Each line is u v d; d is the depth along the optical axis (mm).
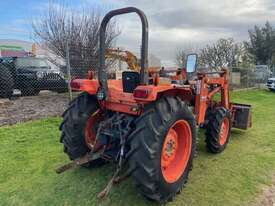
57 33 11539
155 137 2742
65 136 3531
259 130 5988
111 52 4867
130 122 3117
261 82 19438
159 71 3912
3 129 5430
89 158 3227
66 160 4035
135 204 2938
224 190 3271
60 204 2936
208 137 4398
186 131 3211
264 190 3301
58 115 6652
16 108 7242
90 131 3580
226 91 5047
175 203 2984
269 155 4434
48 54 12086
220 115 4395
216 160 4188
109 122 3256
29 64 9875
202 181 3486
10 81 8727
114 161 3240
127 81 3152
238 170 3834
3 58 9961
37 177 3518
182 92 3303
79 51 9461
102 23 3125
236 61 22625
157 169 2738
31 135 5164
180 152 3230
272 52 33531
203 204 2977
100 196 2705
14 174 3594
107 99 3312
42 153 4301
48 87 9453
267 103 10570
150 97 2680
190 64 4281
